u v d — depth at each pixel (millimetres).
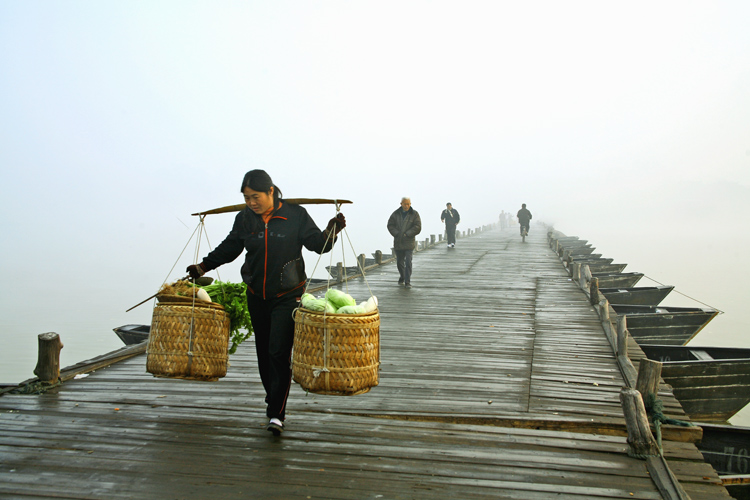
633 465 3473
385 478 3266
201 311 3824
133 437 3832
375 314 3547
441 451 3654
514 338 7254
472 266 16406
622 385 5207
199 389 4984
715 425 4160
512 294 11133
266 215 3742
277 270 3684
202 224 4141
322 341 3391
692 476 3371
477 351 6559
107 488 3104
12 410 4375
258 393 4875
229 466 3395
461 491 3125
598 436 3934
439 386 5176
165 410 4398
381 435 3916
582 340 7121
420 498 3039
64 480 3189
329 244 3719
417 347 6766
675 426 3912
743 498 3461
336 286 12281
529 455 3607
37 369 4980
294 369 3539
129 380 5262
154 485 3146
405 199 11922
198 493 3062
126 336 9086
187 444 3721
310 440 3811
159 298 3912
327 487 3148
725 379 6449
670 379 6449
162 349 3799
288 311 3721
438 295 11000
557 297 10758
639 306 10922
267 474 3295
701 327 10164
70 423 4090
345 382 3391
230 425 4082
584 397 4828
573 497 3068
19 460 3445
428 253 21031
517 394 4930
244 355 6391
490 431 4012
